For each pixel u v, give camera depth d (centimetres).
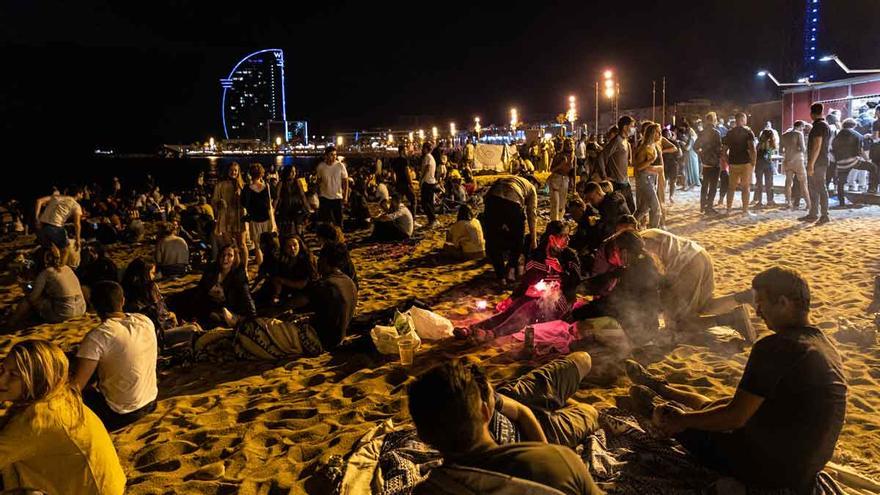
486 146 3053
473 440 217
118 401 458
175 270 1023
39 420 309
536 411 370
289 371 573
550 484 214
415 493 217
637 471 348
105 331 448
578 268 614
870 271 791
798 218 1211
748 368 304
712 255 941
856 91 1733
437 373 219
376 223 1288
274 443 439
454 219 1622
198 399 522
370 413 474
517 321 609
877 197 1340
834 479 333
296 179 1184
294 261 777
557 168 1112
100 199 2350
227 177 1027
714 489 321
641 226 988
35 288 785
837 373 294
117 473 340
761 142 1379
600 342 524
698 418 332
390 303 788
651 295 551
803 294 298
